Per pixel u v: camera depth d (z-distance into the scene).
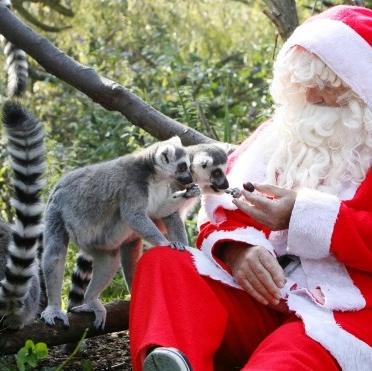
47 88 13.06
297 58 4.55
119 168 5.21
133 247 5.44
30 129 4.78
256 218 4.44
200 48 14.07
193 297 4.23
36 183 4.81
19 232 4.79
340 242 4.23
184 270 4.30
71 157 10.16
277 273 4.29
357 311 4.24
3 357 5.14
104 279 5.22
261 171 4.81
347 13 4.57
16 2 13.38
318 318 4.15
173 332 4.09
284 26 6.91
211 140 6.02
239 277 4.34
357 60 4.40
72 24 13.67
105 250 5.25
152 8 13.96
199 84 12.77
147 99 8.98
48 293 5.14
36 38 6.36
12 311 4.88
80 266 5.51
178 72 13.12
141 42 14.57
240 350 4.51
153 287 4.22
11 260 4.81
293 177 4.64
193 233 8.22
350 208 4.33
